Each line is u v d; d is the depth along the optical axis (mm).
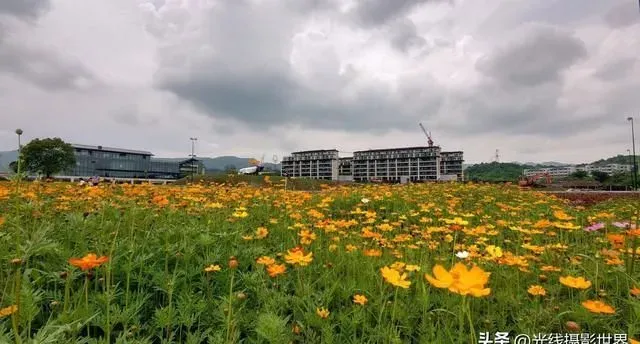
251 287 2512
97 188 4691
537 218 5957
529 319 2164
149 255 2689
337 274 2947
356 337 2082
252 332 2061
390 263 3086
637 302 2107
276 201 6277
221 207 4648
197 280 2740
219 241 3361
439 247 3824
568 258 3430
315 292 2545
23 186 4660
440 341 1824
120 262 2615
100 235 3145
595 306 1729
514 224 4852
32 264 2502
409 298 2473
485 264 2992
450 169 113438
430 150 113875
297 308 2299
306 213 5289
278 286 2654
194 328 2215
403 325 2180
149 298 2506
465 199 8672
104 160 96625
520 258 2703
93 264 1526
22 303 1607
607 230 4426
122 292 2256
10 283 2053
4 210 3740
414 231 4422
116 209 4281
